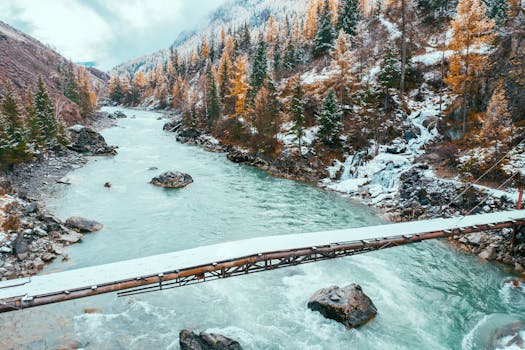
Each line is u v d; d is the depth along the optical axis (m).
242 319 17.39
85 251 24.69
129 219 31.08
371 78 62.44
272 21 115.62
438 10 74.12
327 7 84.44
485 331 16.56
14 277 20.39
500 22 55.53
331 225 30.58
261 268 18.41
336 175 46.78
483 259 24.11
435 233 21.73
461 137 41.91
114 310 18.06
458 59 44.16
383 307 18.41
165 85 152.12
